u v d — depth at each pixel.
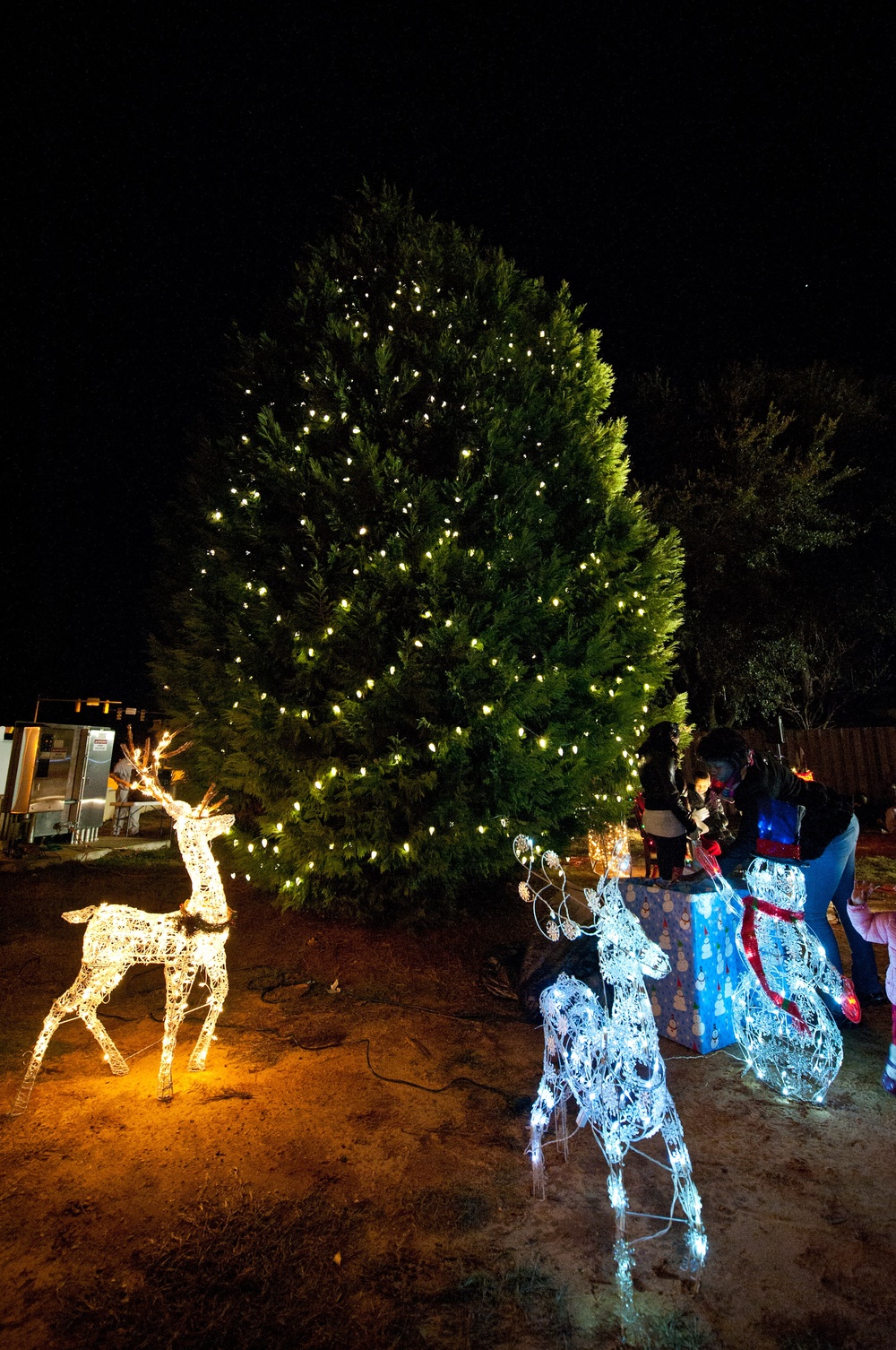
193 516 7.09
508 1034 4.32
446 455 6.41
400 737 5.61
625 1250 2.43
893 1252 2.41
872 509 17.09
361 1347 2.06
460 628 5.41
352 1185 2.81
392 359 6.52
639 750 6.85
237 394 7.22
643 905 4.27
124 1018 4.61
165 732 4.03
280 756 5.57
